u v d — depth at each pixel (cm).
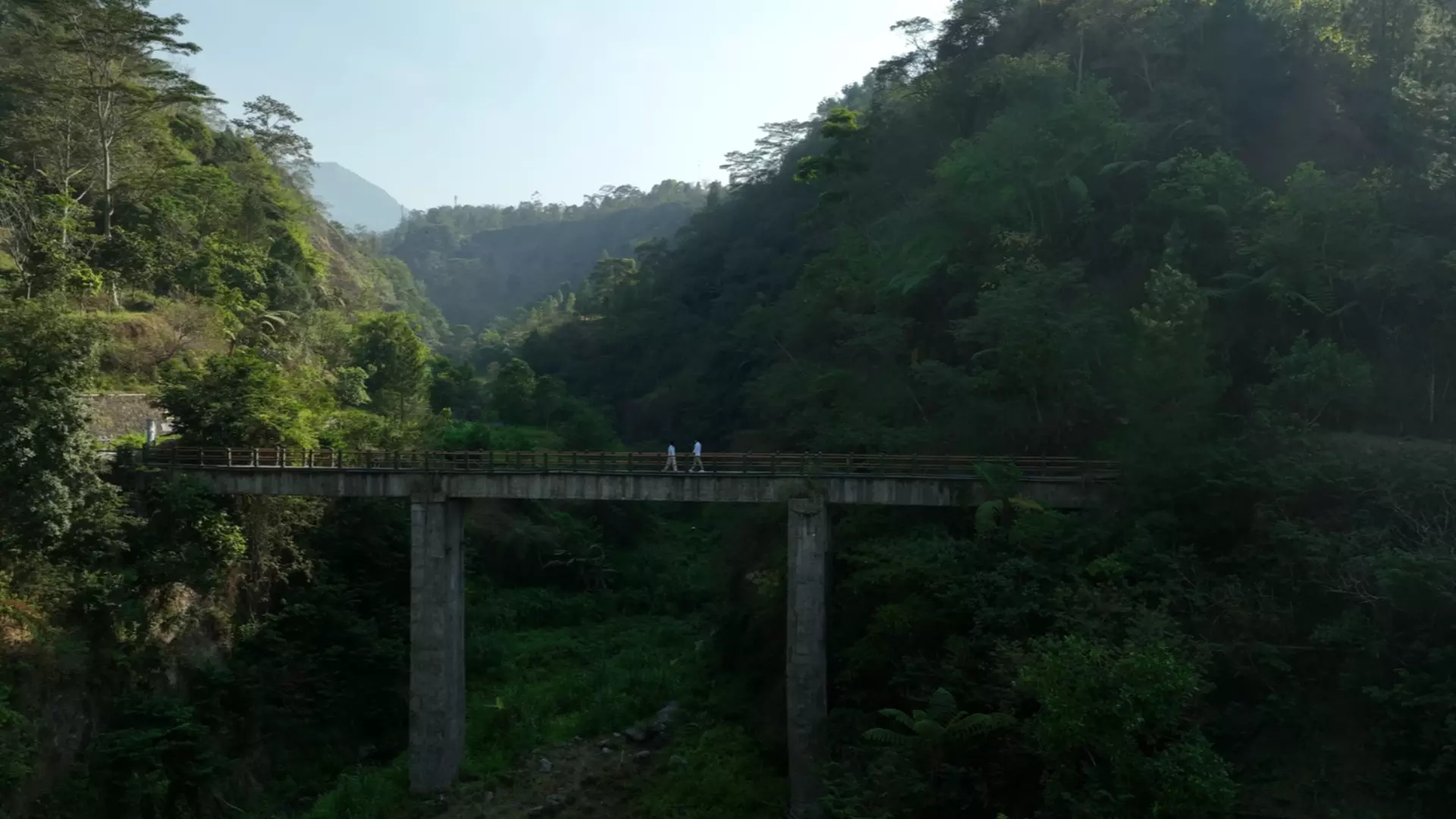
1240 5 4350
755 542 4100
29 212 4409
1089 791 1972
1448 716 1911
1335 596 2308
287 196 7994
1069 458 3030
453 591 3322
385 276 15088
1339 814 2052
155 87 5522
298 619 3650
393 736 3741
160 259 5250
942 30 6431
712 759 3319
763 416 5803
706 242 11369
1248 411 3219
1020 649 2359
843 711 2873
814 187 9250
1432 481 2364
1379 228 3222
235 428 3491
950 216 4397
